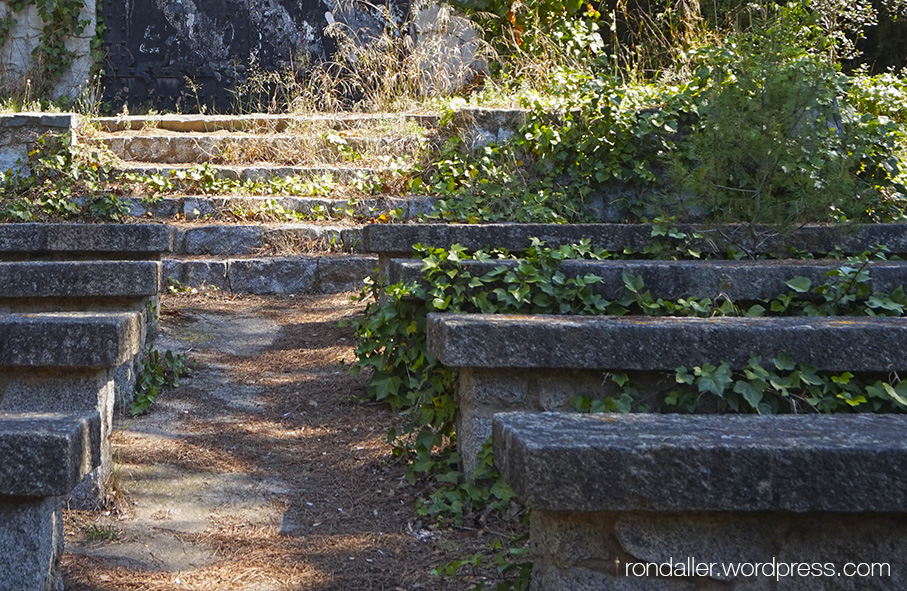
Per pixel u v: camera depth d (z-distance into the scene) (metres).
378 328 3.84
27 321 2.95
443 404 3.45
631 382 2.99
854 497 1.89
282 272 6.79
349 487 3.38
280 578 2.65
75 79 10.89
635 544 1.97
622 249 4.73
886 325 2.95
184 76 11.23
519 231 4.70
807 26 7.11
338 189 7.80
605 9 9.82
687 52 8.07
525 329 2.91
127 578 2.61
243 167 7.94
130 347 3.13
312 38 11.16
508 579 2.48
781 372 2.90
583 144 7.30
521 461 1.91
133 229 4.97
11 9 10.72
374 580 2.66
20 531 2.14
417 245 3.75
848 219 4.82
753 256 4.61
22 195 7.62
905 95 8.09
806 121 4.77
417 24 10.55
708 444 1.90
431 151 7.97
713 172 4.70
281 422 4.08
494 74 9.07
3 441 2.04
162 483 3.31
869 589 1.99
